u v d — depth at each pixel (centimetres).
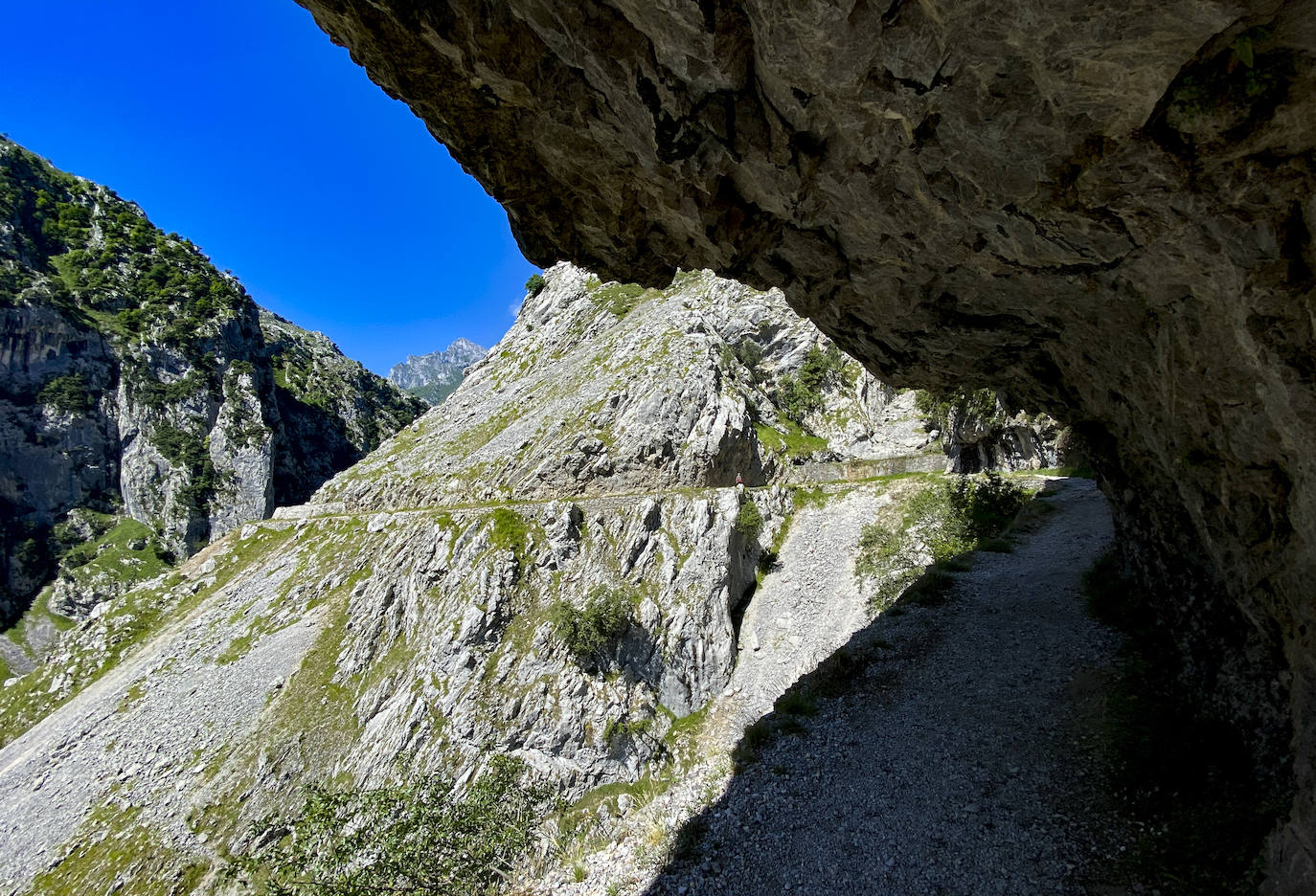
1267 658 906
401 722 3756
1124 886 870
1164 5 491
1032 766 1230
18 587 12300
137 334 15488
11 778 4547
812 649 3931
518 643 4066
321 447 18575
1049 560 2461
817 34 681
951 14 593
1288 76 499
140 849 3641
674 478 5856
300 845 1706
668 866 1279
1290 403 596
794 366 8562
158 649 5703
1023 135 689
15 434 13325
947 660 1834
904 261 1080
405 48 977
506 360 10506
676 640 4194
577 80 948
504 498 6100
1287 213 562
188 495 13638
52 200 17325
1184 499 963
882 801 1268
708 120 905
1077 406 1352
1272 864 681
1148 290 783
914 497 4931
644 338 7644
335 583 5603
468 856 1608
